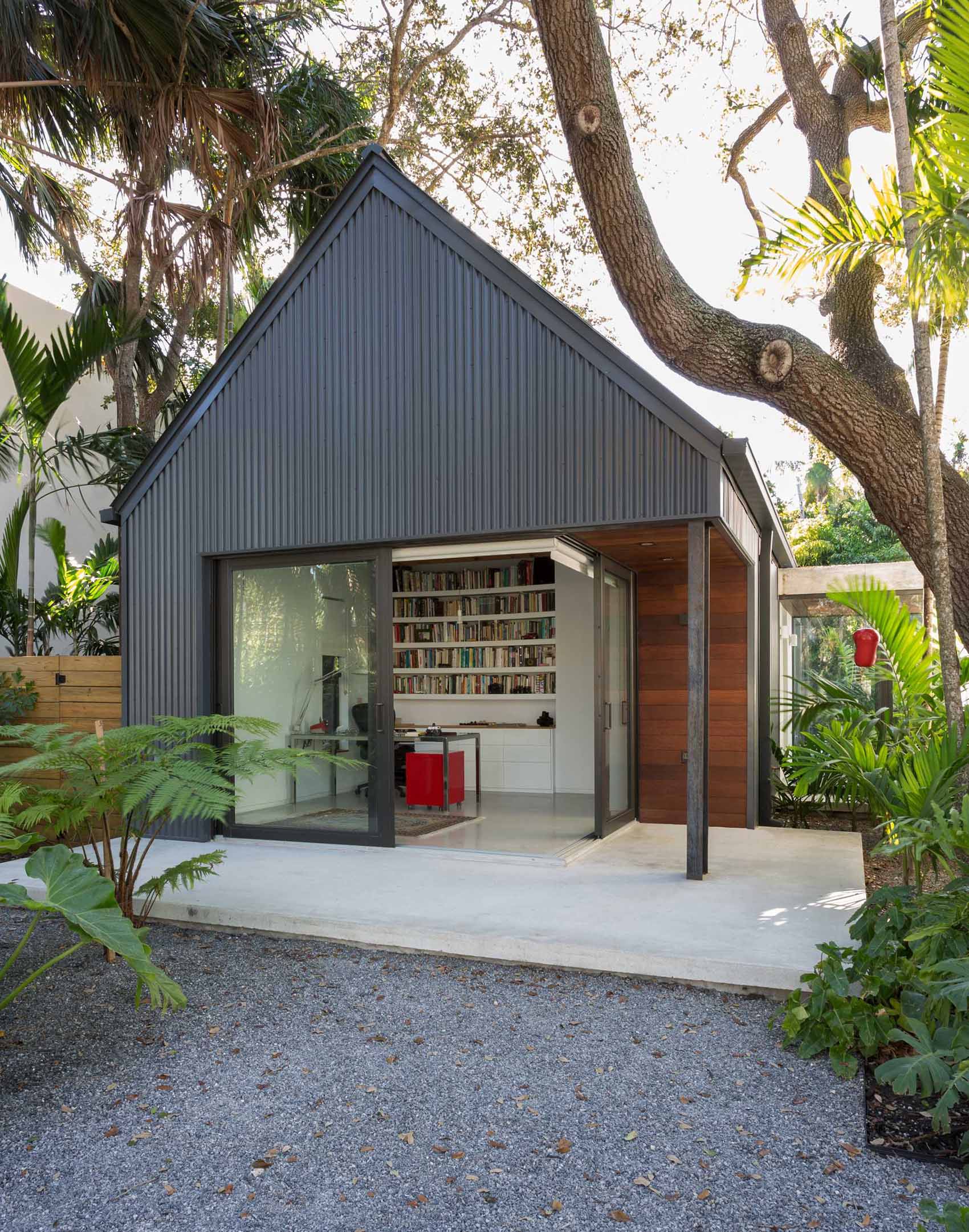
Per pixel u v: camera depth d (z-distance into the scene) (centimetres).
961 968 270
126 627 725
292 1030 341
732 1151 251
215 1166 245
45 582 1077
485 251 605
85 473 1136
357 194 651
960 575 532
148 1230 216
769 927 434
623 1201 227
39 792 411
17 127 841
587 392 571
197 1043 330
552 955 410
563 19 521
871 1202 226
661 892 513
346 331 651
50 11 751
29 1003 374
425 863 602
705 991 382
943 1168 242
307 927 461
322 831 664
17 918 509
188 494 705
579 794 1005
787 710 803
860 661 642
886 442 533
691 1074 300
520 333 593
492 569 1073
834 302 601
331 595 664
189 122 834
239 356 689
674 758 795
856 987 358
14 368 779
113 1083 298
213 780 411
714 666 786
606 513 564
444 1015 355
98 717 752
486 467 600
